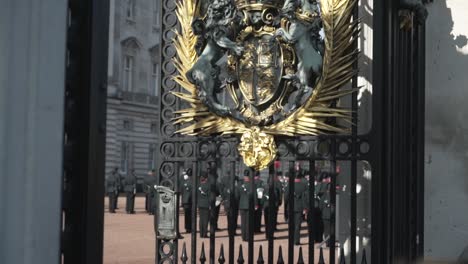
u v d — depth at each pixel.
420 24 5.37
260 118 5.19
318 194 13.20
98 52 1.69
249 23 5.31
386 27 4.74
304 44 5.07
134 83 37.47
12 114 1.48
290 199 5.00
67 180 1.64
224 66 5.45
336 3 5.00
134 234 14.68
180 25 5.64
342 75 4.96
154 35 39.03
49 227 1.47
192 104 5.49
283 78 5.19
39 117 1.48
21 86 1.49
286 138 5.12
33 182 1.47
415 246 5.19
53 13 1.51
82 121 1.65
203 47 5.53
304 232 14.95
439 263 5.82
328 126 4.95
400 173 4.97
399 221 4.93
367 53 5.55
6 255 1.46
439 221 5.89
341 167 5.73
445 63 5.96
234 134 5.33
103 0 1.71
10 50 1.49
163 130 5.65
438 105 5.97
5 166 1.47
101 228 1.69
